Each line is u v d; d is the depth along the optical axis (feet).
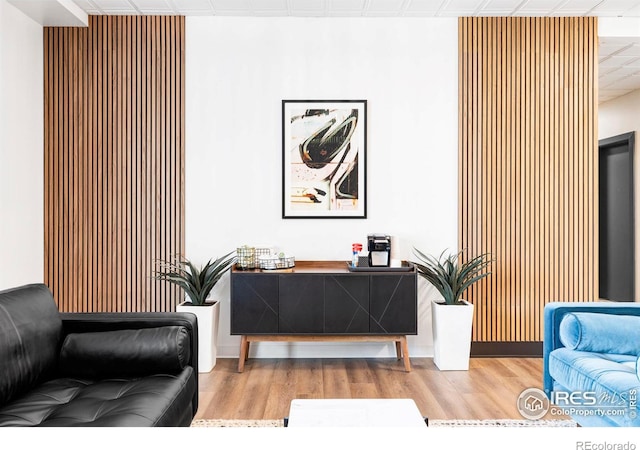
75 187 13.83
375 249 12.69
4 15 11.94
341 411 6.14
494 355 13.91
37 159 13.50
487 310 13.91
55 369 7.76
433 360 13.47
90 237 13.84
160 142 13.83
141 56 13.78
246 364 13.14
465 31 13.79
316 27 13.78
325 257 13.91
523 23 13.84
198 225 13.87
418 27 13.82
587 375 7.47
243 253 12.98
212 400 10.46
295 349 13.73
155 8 13.24
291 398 10.59
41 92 13.65
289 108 13.75
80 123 13.79
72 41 13.73
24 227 12.91
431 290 13.88
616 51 15.12
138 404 6.23
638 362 6.86
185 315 8.43
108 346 7.63
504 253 13.93
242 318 12.25
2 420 6.00
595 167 13.97
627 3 12.89
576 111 13.93
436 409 9.92
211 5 13.04
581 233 13.99
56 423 5.74
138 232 13.87
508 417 9.46
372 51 13.82
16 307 7.04
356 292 12.25
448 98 13.88
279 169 13.88
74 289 13.83
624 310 8.88
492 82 13.87
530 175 13.94
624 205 20.48
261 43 13.78
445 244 13.94
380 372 12.44
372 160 13.89
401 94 13.84
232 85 13.79
